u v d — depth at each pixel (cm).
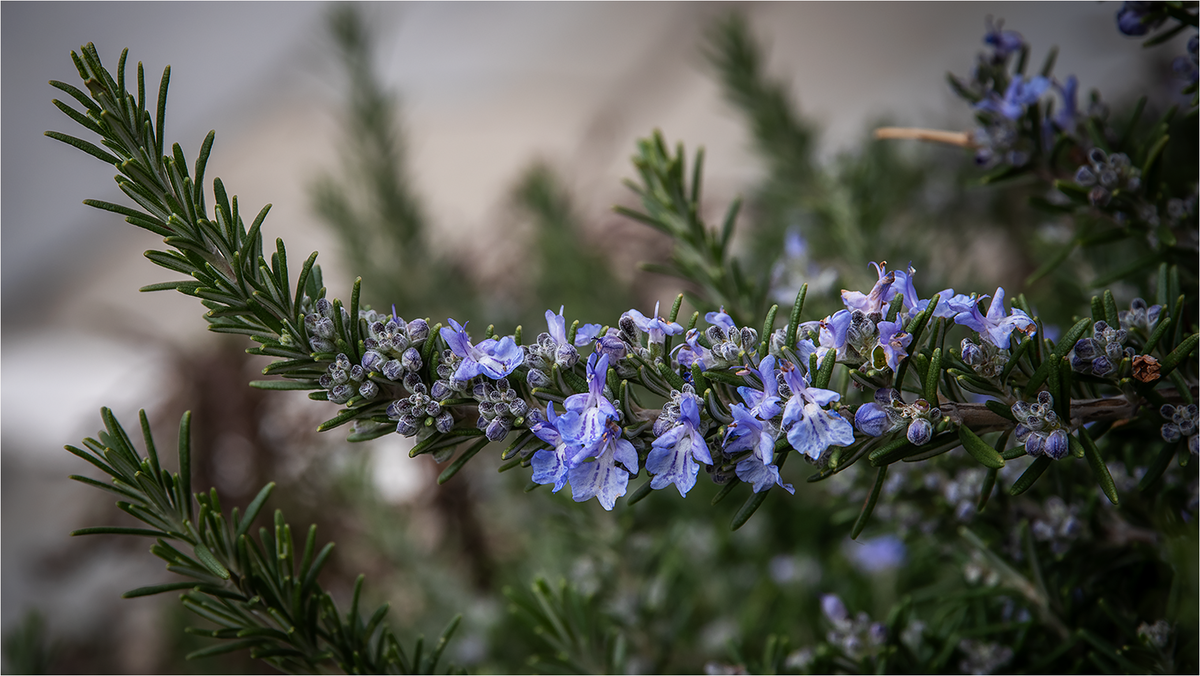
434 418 35
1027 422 34
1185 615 37
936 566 48
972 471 41
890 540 56
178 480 37
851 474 43
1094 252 49
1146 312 35
